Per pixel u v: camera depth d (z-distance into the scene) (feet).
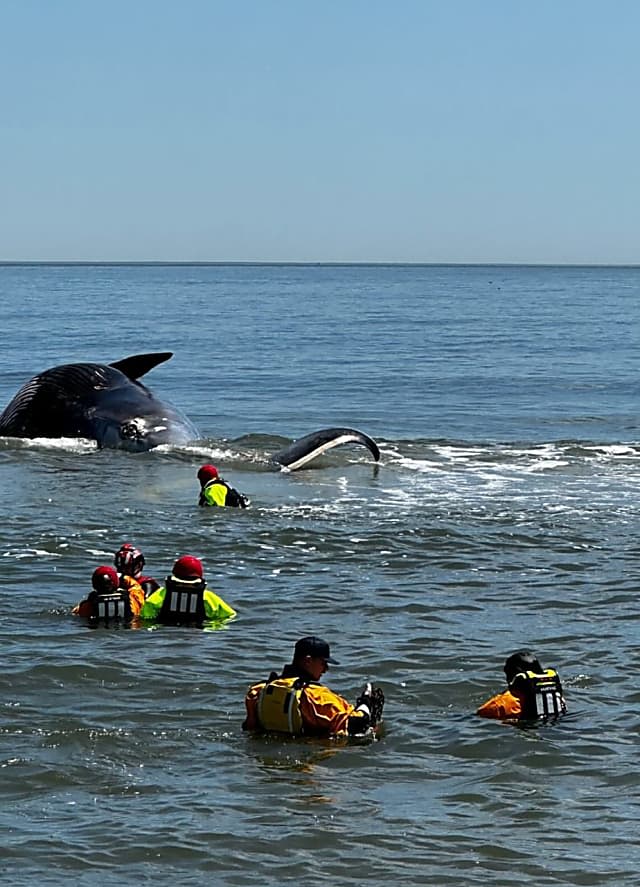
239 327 445.78
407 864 47.01
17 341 353.51
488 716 62.34
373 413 192.65
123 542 98.53
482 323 487.61
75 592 84.53
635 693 66.03
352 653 72.02
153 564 92.63
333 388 230.07
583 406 203.51
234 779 54.49
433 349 336.29
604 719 62.13
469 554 96.22
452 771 55.67
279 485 123.65
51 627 76.38
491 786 54.03
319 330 429.38
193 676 67.62
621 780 54.75
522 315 568.00
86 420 144.56
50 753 57.16
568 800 52.70
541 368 276.21
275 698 59.62
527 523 106.63
